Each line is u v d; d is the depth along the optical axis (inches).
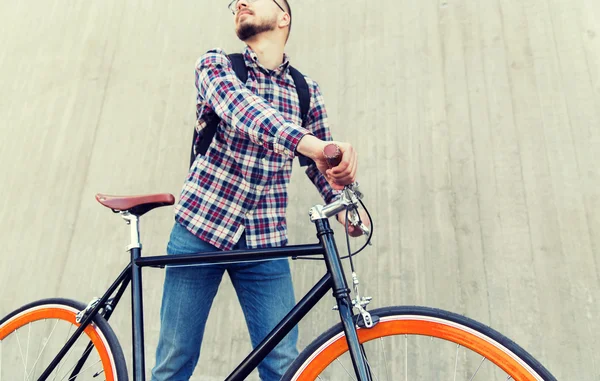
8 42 109.5
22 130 96.2
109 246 79.0
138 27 102.0
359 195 38.1
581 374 52.8
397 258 66.1
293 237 72.0
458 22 79.9
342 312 35.0
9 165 92.6
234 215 45.6
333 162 31.8
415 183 69.9
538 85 69.8
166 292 46.2
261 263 46.4
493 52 75.0
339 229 71.5
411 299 62.8
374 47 82.8
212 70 43.2
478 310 59.5
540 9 75.5
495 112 70.3
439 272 63.3
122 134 89.4
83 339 73.0
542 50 72.1
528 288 58.8
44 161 91.0
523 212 62.9
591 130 64.1
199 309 46.0
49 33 107.7
